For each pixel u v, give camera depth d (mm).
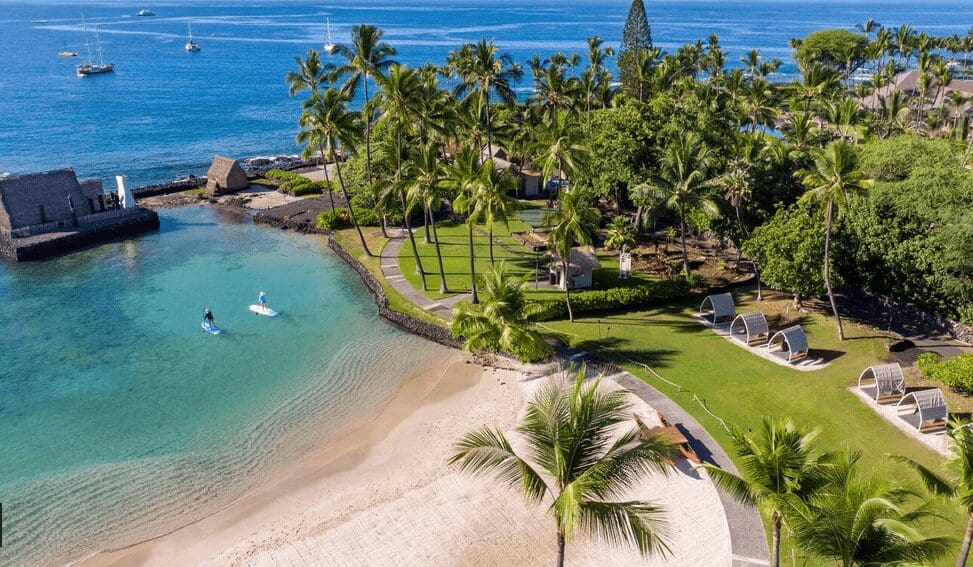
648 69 120250
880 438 37812
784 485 21781
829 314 54781
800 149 70938
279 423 41250
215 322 55344
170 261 69688
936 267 49719
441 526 32344
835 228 54406
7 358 48719
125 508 33719
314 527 32469
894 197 52438
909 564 20531
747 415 40375
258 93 196250
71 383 45469
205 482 35812
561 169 66938
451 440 39250
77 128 142125
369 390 45156
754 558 29516
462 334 46469
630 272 64188
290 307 58656
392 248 71875
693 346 49625
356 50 66562
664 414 40531
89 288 62094
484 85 78875
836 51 159250
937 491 23594
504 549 30766
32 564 30141
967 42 142750
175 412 42219
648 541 20406
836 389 43094
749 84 112562
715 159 65875
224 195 93750
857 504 21188
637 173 70250
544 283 61750
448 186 57562
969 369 41406
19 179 71625
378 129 76000
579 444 21547
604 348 49469
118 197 81062
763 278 53062
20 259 68438
